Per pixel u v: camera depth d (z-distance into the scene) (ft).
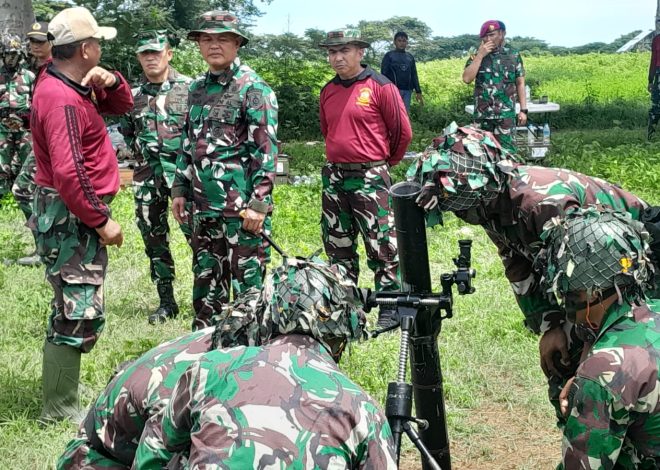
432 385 11.73
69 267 15.17
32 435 15.08
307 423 7.82
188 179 19.11
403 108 20.77
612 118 69.36
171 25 65.82
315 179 39.83
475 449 15.35
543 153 40.45
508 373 18.37
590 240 9.00
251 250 18.24
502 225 11.44
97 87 16.10
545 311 12.65
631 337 9.03
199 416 7.99
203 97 18.19
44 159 15.20
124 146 39.01
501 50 39.22
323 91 21.20
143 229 21.62
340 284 8.73
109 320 21.40
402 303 10.86
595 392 8.91
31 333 20.61
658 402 8.92
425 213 11.27
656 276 10.30
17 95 25.70
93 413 9.78
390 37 101.60
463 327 20.61
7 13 39.65
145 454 8.61
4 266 25.75
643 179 36.60
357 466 8.04
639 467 9.43
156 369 9.45
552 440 15.72
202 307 19.15
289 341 8.45
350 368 17.88
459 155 10.90
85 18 15.08
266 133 17.85
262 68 67.21
